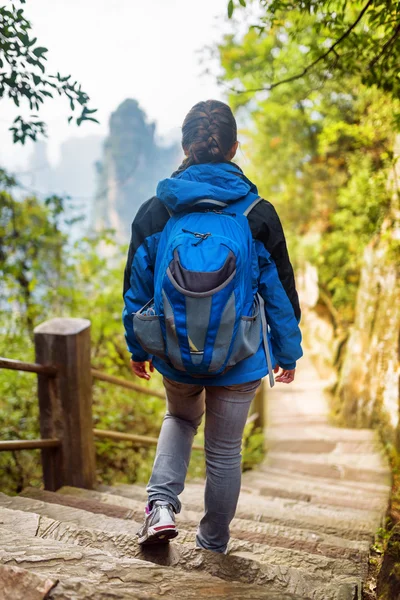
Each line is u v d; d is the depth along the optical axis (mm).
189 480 4754
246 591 1564
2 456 4234
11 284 5781
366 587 2137
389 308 6188
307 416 8336
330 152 9750
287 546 2396
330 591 1792
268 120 10344
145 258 1840
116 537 2027
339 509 3531
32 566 1612
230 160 1903
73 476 3236
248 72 7758
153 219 1852
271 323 1880
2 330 5625
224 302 1631
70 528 2076
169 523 1881
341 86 7016
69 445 3215
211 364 1674
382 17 2848
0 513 2191
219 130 1818
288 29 3475
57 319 3271
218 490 1970
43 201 6266
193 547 1965
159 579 1589
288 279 1831
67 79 2268
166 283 1649
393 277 6125
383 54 3281
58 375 3156
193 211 1781
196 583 1588
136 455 5480
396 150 5180
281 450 6574
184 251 1666
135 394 5965
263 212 1787
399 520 3070
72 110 2309
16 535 1834
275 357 1964
